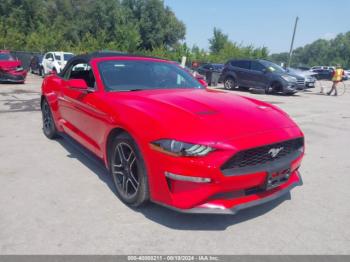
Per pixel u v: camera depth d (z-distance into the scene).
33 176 4.20
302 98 14.91
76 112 4.52
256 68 16.95
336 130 7.64
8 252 2.65
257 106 3.61
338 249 2.82
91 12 58.94
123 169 3.46
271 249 2.80
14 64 15.58
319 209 3.54
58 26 57.22
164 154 2.86
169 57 46.53
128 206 3.44
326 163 5.15
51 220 3.14
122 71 4.30
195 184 2.79
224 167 2.78
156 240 2.87
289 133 3.21
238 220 3.25
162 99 3.52
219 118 3.08
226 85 18.52
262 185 3.02
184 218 3.24
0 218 3.16
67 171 4.39
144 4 61.78
